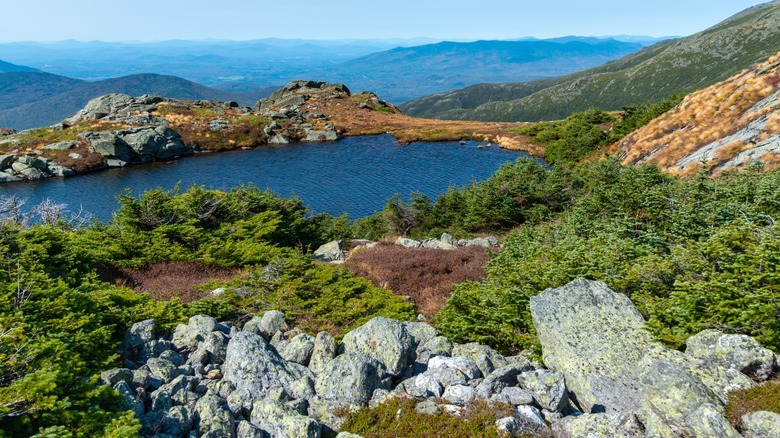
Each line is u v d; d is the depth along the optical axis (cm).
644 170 2159
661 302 808
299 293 1359
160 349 908
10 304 856
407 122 11050
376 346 833
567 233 1529
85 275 1340
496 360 868
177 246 1919
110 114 9419
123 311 1022
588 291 864
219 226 2300
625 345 737
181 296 1406
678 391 560
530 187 2858
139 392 691
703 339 657
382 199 5244
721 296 716
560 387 684
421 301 1509
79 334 790
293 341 882
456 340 1041
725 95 3469
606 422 600
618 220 1468
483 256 1952
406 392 734
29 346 659
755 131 2708
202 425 638
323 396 735
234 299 1297
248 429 641
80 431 539
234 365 778
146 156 7775
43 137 7988
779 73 3141
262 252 1983
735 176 1827
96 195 5722
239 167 7131
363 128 10325
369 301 1317
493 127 9550
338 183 5962
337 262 2050
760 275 685
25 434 530
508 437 598
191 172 6862
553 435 607
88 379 664
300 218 2595
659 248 1159
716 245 877
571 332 791
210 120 9500
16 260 1110
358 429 658
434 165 6719
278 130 9500
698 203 1413
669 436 538
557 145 6034
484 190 2973
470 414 649
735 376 588
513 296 1030
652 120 4319
